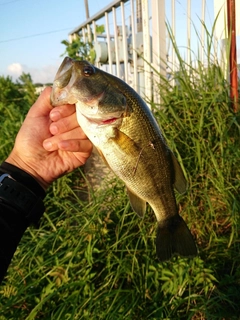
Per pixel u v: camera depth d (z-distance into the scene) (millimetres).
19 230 221
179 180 264
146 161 245
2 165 243
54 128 232
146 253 394
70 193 535
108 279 387
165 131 451
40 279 373
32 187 238
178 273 370
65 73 230
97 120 229
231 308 357
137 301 355
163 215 264
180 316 355
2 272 204
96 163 535
